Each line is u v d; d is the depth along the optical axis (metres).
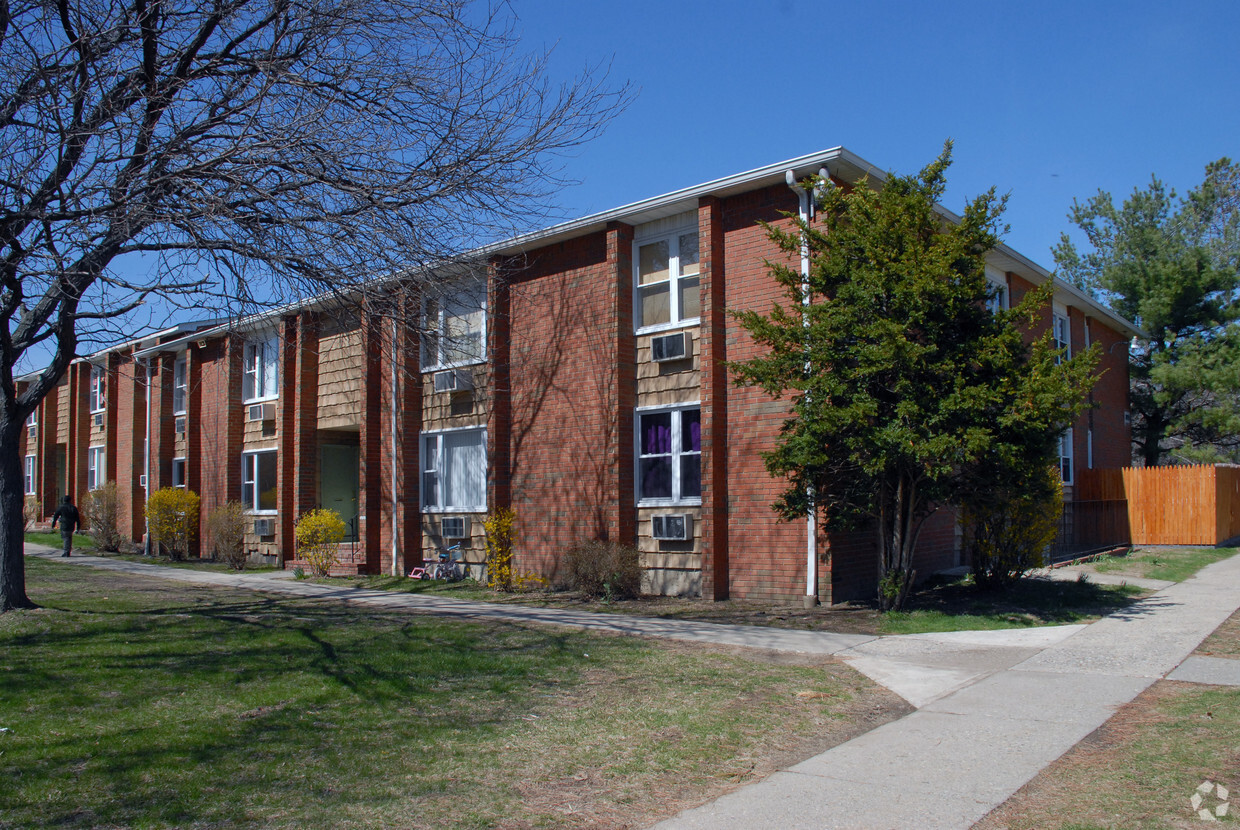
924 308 10.41
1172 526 22.38
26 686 7.71
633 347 15.16
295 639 9.97
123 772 5.70
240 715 7.05
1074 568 16.52
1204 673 8.12
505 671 8.63
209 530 22.67
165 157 10.03
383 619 11.62
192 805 5.17
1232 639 9.65
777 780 5.65
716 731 6.73
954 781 5.50
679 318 14.74
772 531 13.33
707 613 12.36
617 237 14.97
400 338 12.50
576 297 15.72
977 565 13.40
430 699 7.64
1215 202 32.94
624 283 15.05
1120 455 26.12
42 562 21.70
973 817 4.91
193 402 25.02
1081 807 4.98
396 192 10.66
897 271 10.47
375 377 19.06
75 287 9.67
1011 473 10.85
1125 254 30.28
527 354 16.41
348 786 5.53
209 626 10.69
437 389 17.77
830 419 10.53
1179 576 15.41
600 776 5.77
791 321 11.36
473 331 17.05
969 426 10.22
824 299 12.62
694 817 5.05
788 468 11.32
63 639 9.66
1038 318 11.23
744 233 13.88
